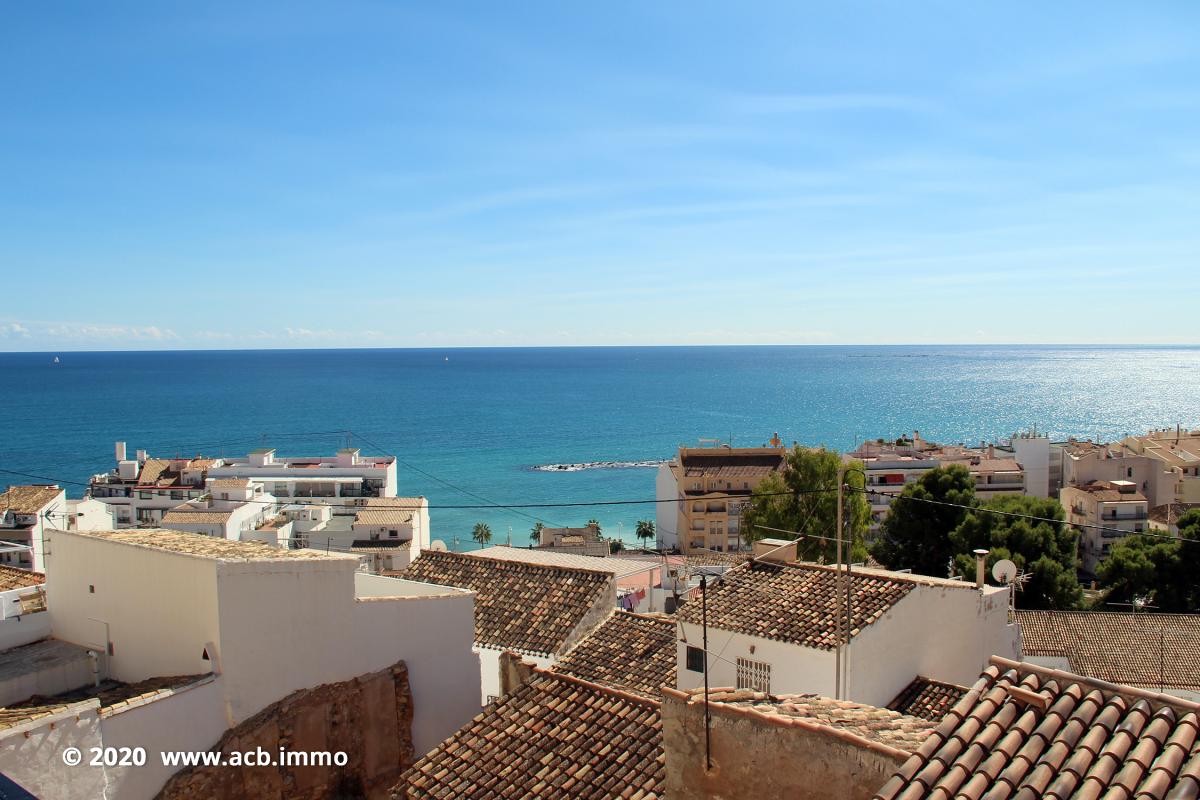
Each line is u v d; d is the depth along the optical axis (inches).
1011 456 5447.8
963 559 2332.7
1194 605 2529.5
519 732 689.0
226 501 3941.9
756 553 1119.6
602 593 1054.4
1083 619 1891.0
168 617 660.7
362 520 3735.2
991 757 347.9
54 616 737.6
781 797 423.5
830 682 850.1
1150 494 4881.9
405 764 735.1
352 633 708.7
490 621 1047.0
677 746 463.8
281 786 654.5
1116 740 343.0
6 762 516.4
